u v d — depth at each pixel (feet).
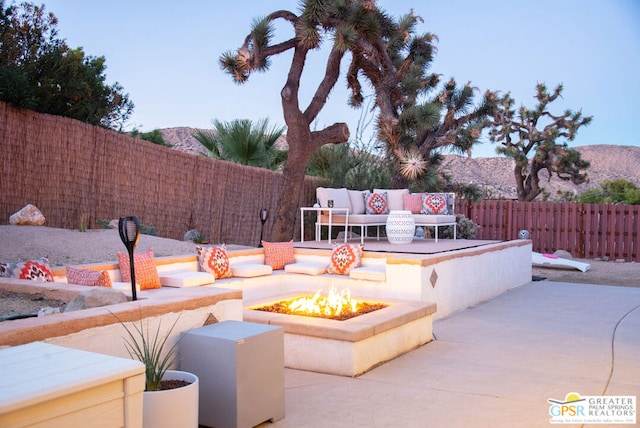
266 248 25.57
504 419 11.35
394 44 42.04
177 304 11.02
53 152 27.32
